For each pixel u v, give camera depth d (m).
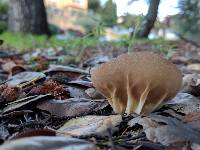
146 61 0.13
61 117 0.15
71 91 0.18
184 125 0.12
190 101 0.16
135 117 0.13
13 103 0.16
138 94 0.14
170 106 0.15
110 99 0.15
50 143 0.09
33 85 0.19
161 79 0.13
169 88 0.14
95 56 0.41
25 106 0.16
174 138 0.12
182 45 0.75
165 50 0.35
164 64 0.13
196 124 0.13
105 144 0.12
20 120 0.14
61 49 0.49
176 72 0.14
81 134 0.12
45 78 0.21
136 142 0.12
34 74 0.21
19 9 0.77
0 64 0.31
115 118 0.13
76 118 0.14
